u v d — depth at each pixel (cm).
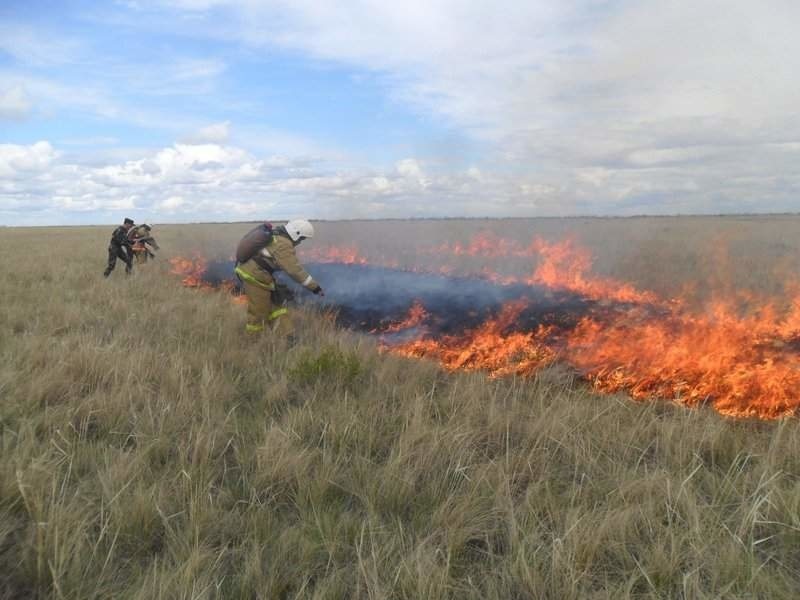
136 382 455
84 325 699
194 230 5041
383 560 228
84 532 237
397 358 554
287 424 372
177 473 302
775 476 278
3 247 2408
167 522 255
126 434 365
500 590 215
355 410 407
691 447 337
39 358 502
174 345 594
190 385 465
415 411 384
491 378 520
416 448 337
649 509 260
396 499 286
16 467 284
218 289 1170
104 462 318
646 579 215
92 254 1955
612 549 238
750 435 371
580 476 319
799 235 2366
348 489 300
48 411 388
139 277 1218
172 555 235
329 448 347
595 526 247
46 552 222
